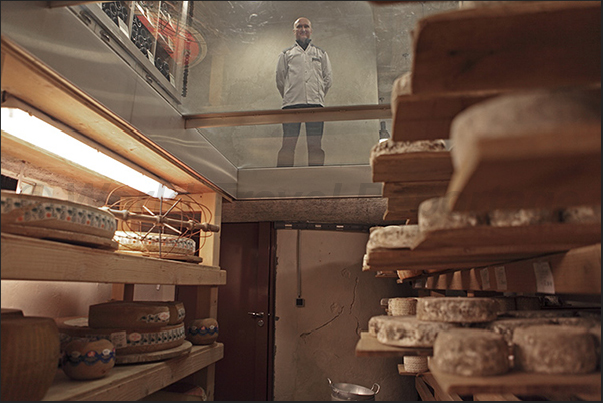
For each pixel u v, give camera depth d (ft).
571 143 1.50
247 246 12.46
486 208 2.19
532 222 2.50
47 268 3.50
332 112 6.67
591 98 1.58
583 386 2.37
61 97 4.39
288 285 11.94
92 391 4.09
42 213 3.76
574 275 2.99
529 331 2.73
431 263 4.26
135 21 5.80
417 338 3.19
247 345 11.89
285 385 11.46
